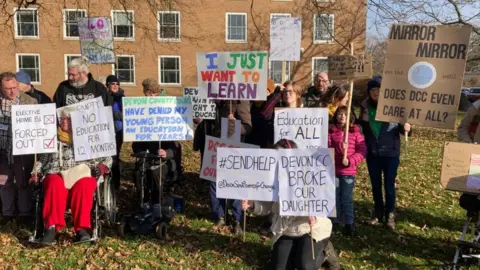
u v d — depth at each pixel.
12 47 28.03
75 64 5.51
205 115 7.03
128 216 5.46
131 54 28.12
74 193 4.99
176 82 28.78
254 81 5.30
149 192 6.03
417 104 4.56
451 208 6.80
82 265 4.61
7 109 5.47
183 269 4.57
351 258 4.87
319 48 27.27
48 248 5.02
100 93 5.69
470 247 4.50
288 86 5.29
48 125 5.21
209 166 5.56
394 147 5.59
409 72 4.56
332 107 5.59
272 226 4.46
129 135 5.70
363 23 15.03
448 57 4.38
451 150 4.38
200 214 6.30
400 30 4.57
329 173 4.20
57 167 5.24
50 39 28.17
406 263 4.75
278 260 4.22
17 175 5.63
